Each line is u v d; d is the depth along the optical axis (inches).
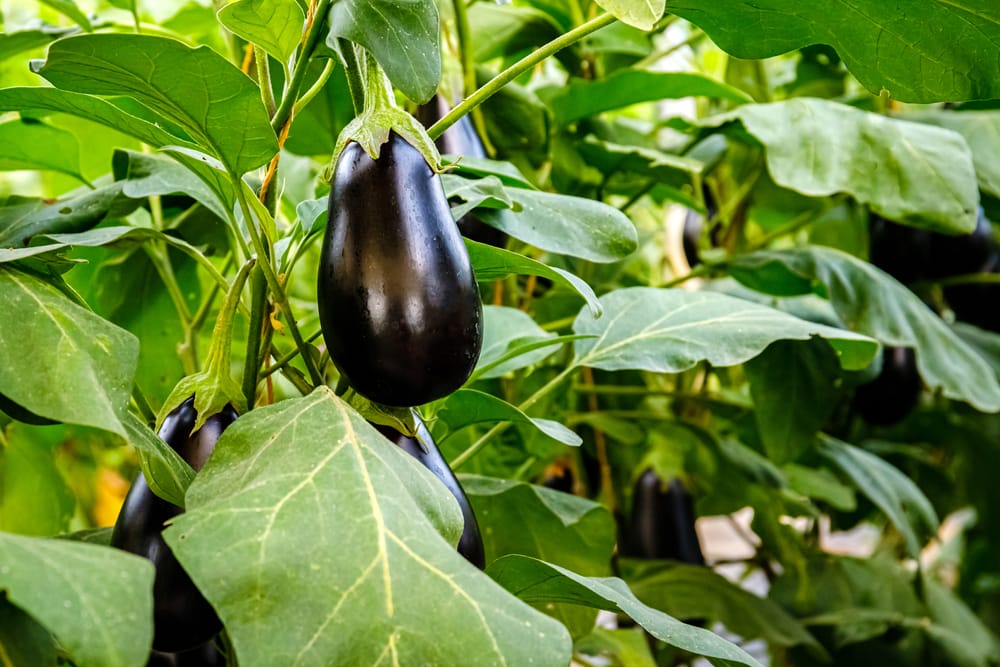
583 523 45.9
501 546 46.9
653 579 62.5
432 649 26.2
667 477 65.6
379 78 31.9
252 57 46.3
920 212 55.1
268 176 35.0
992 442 90.4
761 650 99.6
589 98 60.6
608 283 73.9
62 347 30.0
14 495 53.0
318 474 28.3
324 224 35.6
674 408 76.5
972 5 34.5
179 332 57.2
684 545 65.0
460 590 27.0
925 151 56.9
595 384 75.0
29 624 28.6
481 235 41.5
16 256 31.4
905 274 69.7
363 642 26.0
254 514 27.3
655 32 73.8
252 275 33.9
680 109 112.3
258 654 25.6
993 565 106.2
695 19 38.1
